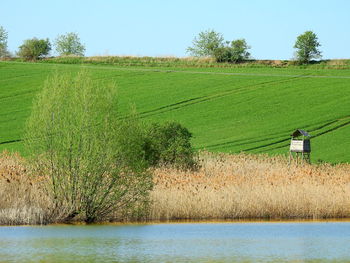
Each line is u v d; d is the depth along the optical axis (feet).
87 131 167.84
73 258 120.37
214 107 465.06
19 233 149.38
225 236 147.84
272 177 210.59
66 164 168.25
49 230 154.30
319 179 209.97
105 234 149.38
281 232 154.61
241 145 370.12
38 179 171.22
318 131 399.24
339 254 126.41
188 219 177.47
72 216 169.27
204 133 403.34
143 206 173.37
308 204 183.52
